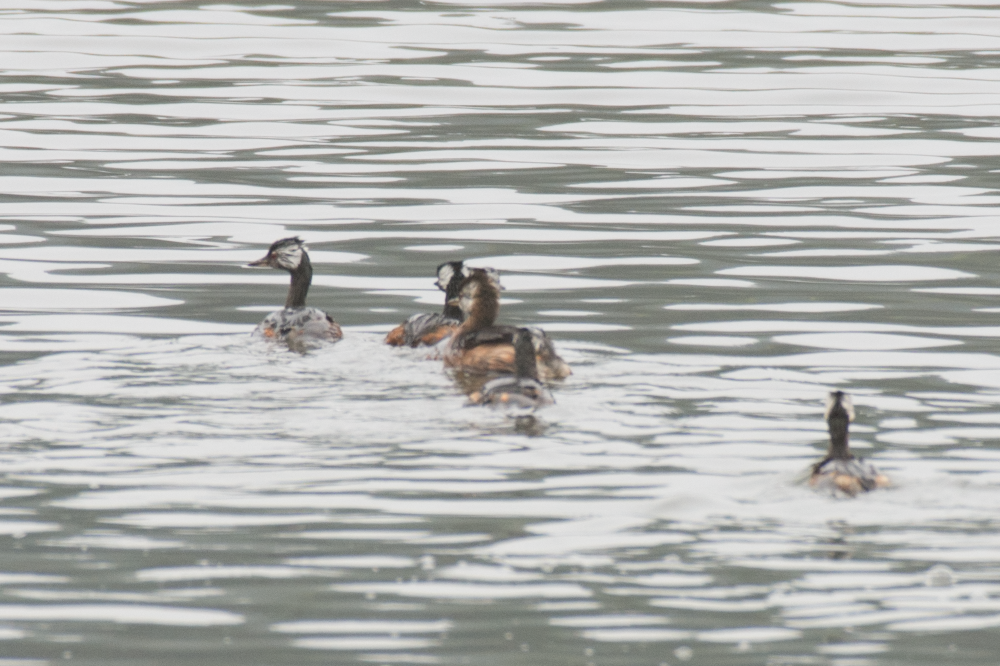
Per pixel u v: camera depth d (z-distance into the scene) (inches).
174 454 513.0
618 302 781.3
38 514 458.3
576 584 405.7
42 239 930.7
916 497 466.3
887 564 414.0
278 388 601.0
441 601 396.8
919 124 1326.3
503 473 495.2
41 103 1400.1
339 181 1116.5
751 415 565.3
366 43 1694.1
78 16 1827.0
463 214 1013.8
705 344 689.6
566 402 578.6
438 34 1745.8
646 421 554.9
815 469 481.4
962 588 397.7
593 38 1731.1
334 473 494.9
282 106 1401.3
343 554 428.1
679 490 475.8
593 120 1347.2
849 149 1232.8
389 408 570.9
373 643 372.8
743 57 1626.5
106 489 480.4
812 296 792.3
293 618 387.2
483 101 1429.6
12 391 592.1
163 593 402.9
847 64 1584.6
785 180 1123.3
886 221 985.5
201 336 710.5
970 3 1942.7
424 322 700.0
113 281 829.8
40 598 399.2
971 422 559.2
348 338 711.7
